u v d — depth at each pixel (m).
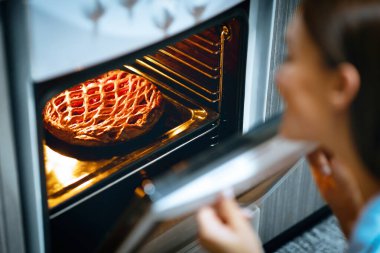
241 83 1.73
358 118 0.95
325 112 0.98
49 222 1.50
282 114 1.14
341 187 1.24
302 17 0.97
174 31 1.46
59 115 1.65
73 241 1.67
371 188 1.02
